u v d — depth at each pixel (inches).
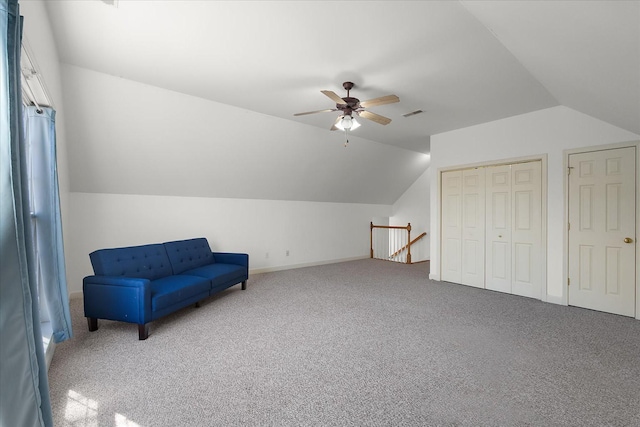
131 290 103.7
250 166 196.2
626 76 80.2
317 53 104.8
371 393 74.0
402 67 113.8
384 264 267.7
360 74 119.9
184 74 122.3
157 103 139.7
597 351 96.9
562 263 149.3
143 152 155.9
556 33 74.3
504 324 120.6
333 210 275.4
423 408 68.4
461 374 82.8
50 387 74.9
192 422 63.2
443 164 201.9
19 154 45.6
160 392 73.5
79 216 156.3
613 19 58.2
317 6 80.7
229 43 99.3
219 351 95.7
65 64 115.3
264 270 229.1
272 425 62.6
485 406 69.2
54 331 91.6
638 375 82.4
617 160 134.2
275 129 181.0
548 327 117.6
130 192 171.3
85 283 110.1
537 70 108.7
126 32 93.9
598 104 117.1
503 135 172.1
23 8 65.9
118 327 115.5
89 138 139.6
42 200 90.3
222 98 147.5
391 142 231.0
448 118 171.9
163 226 183.2
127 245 170.9
